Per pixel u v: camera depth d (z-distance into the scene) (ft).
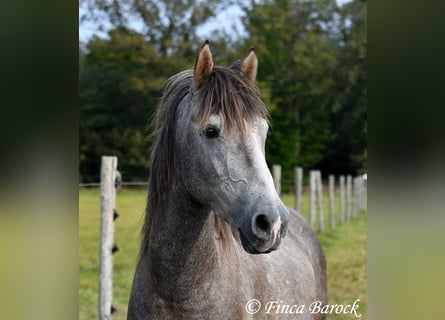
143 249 8.50
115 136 69.97
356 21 96.12
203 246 7.94
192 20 80.53
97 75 72.02
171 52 78.48
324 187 67.87
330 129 89.25
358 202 53.42
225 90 7.35
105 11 76.84
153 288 8.19
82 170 68.44
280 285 9.70
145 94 72.43
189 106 7.75
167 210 8.05
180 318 8.07
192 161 7.57
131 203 39.47
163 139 8.18
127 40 74.74
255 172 7.11
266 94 79.25
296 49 89.86
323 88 90.33
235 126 7.21
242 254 9.04
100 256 16.07
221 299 8.09
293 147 72.23
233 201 7.13
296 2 90.99
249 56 8.13
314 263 12.37
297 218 12.84
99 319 16.07
